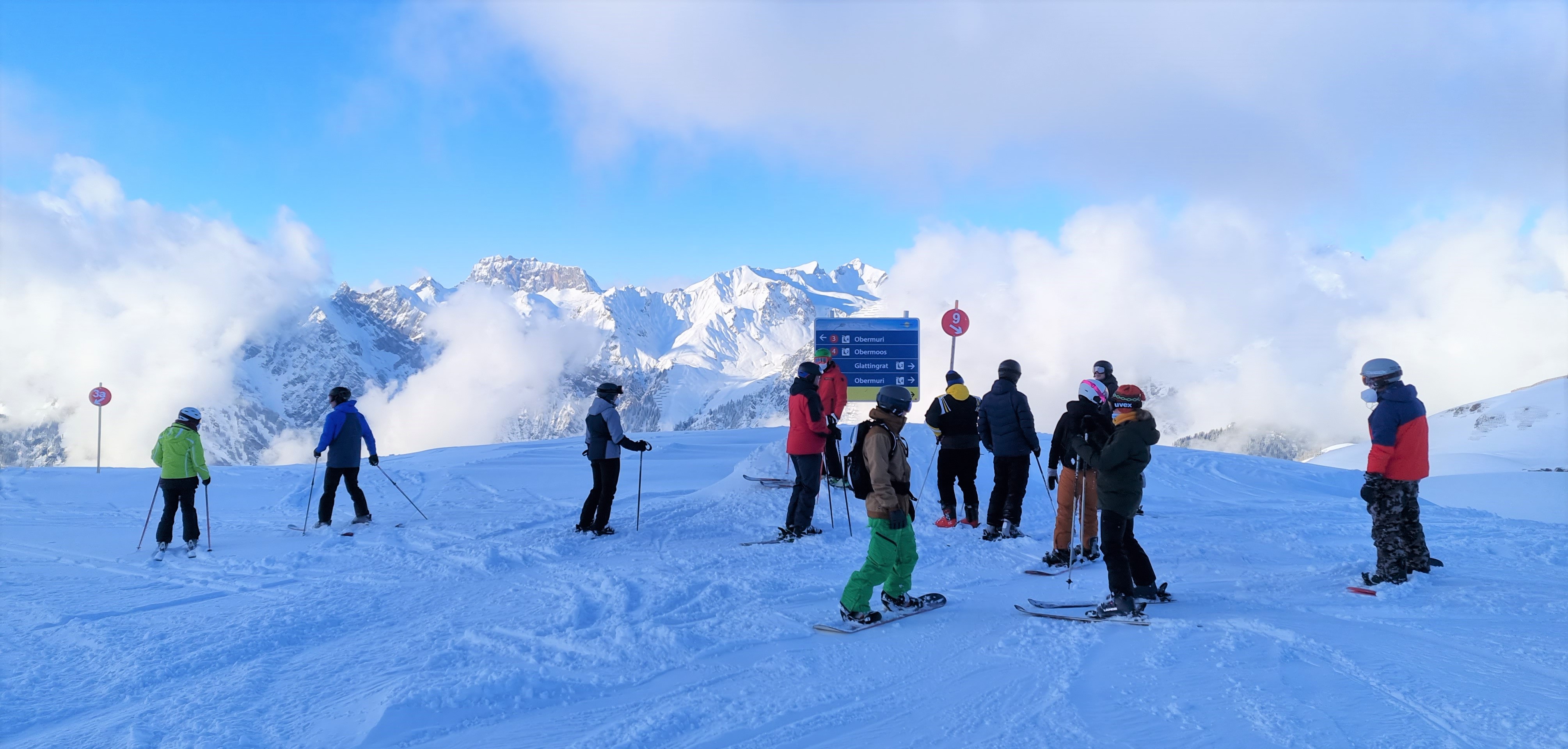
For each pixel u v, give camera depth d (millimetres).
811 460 8352
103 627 5227
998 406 8164
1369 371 5996
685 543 8281
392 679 4113
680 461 16719
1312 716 3301
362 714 3596
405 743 3307
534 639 4758
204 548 8359
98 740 3422
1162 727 3236
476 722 3535
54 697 3977
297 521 10336
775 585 6133
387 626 5262
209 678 4270
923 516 9594
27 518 10859
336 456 9625
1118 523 5164
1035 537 8398
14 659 4570
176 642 4871
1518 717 3262
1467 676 3785
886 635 4805
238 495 12898
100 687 4102
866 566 5023
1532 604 5133
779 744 3234
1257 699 3504
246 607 5812
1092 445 5461
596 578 6363
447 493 12742
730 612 5328
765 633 4836
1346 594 5605
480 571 7004
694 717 3537
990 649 4453
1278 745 3031
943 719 3445
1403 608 5102
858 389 12594
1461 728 3174
